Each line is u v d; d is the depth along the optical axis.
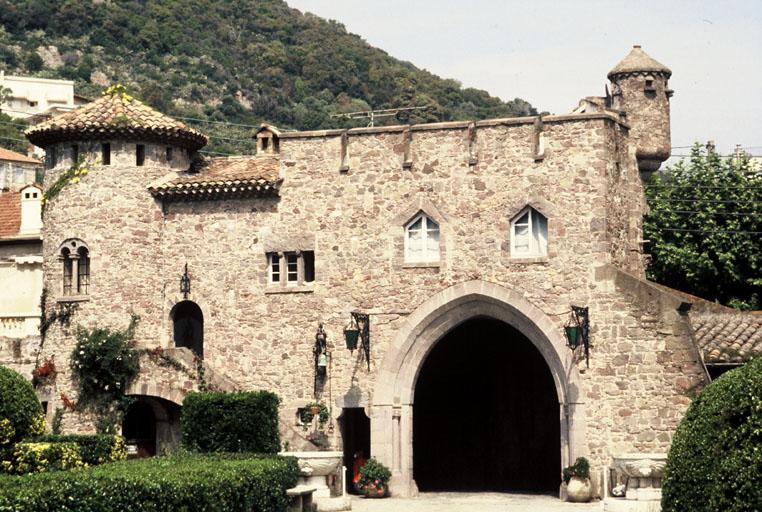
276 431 36.47
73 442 33.47
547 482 43.09
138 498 22.84
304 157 39.00
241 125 79.44
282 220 39.06
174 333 40.12
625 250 37.62
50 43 101.00
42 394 39.41
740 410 22.81
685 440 23.69
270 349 38.81
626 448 35.19
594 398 35.62
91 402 38.72
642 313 35.38
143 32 98.88
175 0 102.25
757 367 23.45
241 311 39.19
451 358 44.50
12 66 97.88
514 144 37.09
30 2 103.38
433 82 95.88
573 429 35.66
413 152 38.00
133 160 39.75
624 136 38.19
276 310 38.88
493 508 33.41
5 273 46.75
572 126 36.62
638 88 43.78
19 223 48.19
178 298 39.78
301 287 38.66
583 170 36.41
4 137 80.31
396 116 88.00
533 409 43.56
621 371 35.44
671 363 34.97
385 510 32.84
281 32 100.56
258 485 27.20
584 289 36.03
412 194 37.88
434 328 37.69
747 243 46.44
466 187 37.41
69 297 39.38
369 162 38.41
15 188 67.12
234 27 100.62
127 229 39.41
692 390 34.66
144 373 38.66
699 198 47.47
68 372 39.22
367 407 37.75
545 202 36.59
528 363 43.78
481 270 37.03
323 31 102.56
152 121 39.88
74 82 95.88
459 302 37.31
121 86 40.94
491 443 44.00
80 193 39.59
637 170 39.22
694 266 46.22
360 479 37.09
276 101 92.06
